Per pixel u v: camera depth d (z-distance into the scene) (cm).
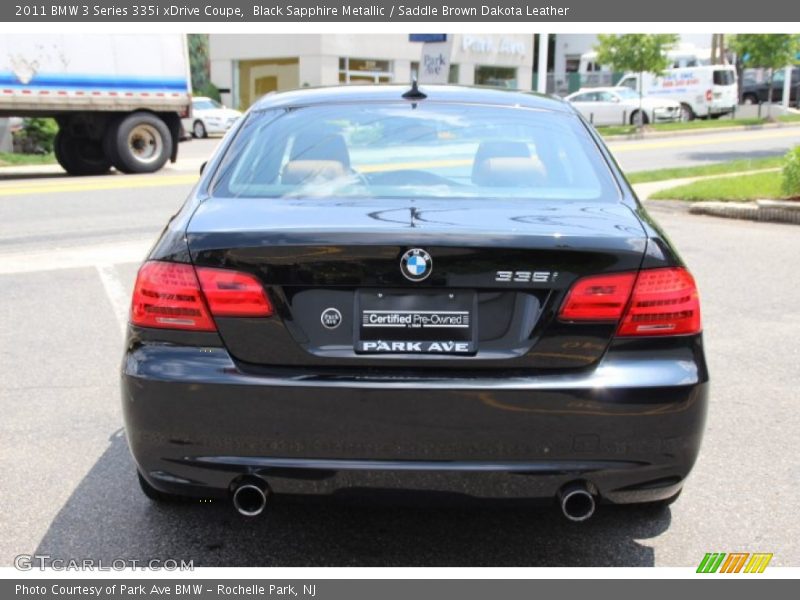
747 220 1156
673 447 278
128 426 287
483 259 271
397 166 348
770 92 3556
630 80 3850
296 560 323
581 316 274
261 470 275
